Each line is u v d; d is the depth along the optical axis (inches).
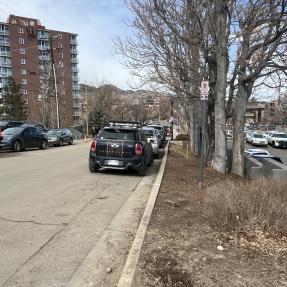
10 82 2456.9
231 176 524.7
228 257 186.9
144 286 154.1
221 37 502.6
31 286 162.6
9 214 275.0
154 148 764.0
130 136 506.0
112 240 224.1
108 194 366.0
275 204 232.8
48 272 177.2
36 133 999.0
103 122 3169.3
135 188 406.3
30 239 221.5
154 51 557.0
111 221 265.7
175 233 221.6
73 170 537.6
